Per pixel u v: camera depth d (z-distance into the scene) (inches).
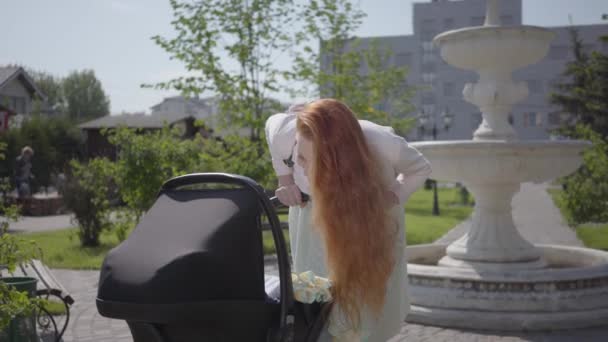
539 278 207.3
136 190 410.6
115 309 75.0
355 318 85.6
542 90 2856.8
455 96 3002.0
